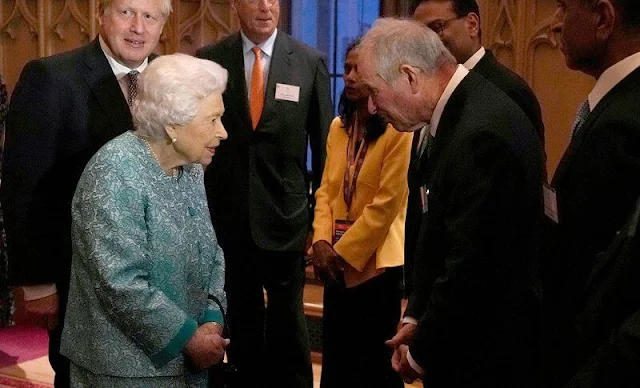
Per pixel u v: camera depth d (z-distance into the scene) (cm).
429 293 198
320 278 306
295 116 339
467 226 180
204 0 475
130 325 196
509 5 401
